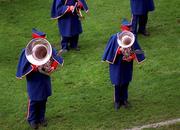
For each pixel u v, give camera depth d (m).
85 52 33.31
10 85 29.59
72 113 26.33
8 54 33.47
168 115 25.62
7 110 26.94
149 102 26.98
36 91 24.11
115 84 25.59
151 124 24.89
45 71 23.73
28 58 23.17
